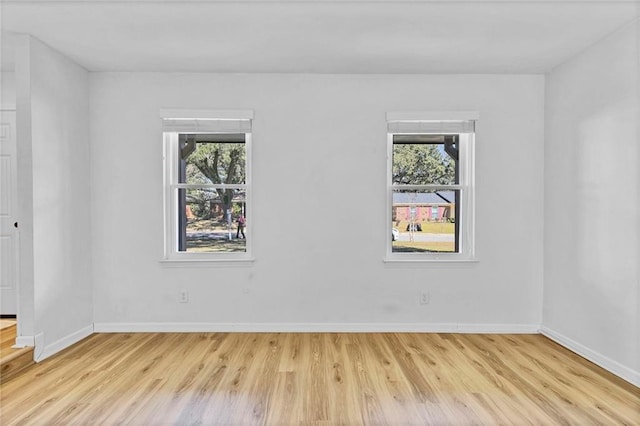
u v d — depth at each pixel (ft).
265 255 14.70
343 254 14.73
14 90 14.66
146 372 11.05
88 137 14.43
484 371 11.17
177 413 8.88
